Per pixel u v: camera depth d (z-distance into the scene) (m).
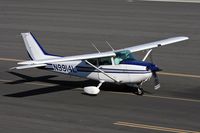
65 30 127.31
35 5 171.38
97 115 63.00
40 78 83.12
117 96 71.69
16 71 88.12
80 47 107.62
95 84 78.31
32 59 79.06
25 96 72.38
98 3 176.62
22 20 142.50
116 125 59.09
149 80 79.81
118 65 71.06
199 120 60.78
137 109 65.44
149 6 168.25
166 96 71.62
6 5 171.25
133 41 112.94
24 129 57.88
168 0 181.62
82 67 74.00
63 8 164.75
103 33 122.62
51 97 71.69
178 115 62.78
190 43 109.69
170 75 83.56
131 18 144.38
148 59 95.62
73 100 70.00
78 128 58.09
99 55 70.62
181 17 144.88
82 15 150.38
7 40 115.75
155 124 59.31
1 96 72.44
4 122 60.50
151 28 128.50
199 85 77.31
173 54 99.56
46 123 60.00
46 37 118.75
